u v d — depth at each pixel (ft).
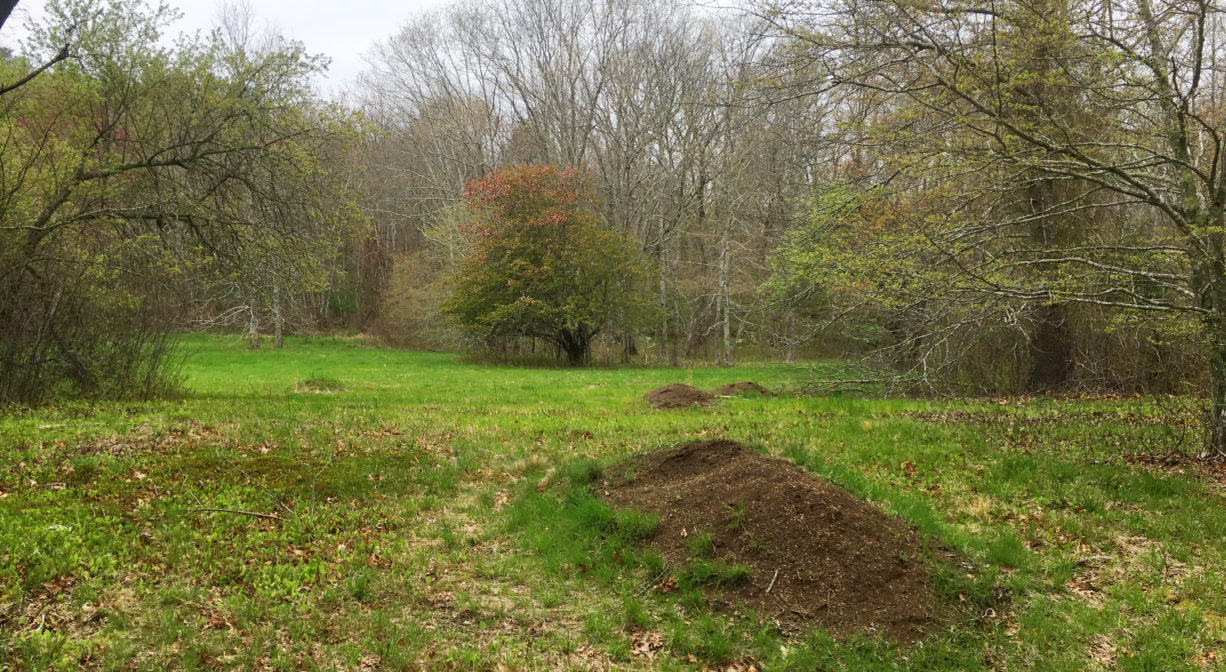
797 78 34.24
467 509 23.16
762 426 37.70
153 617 14.70
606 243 105.29
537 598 16.90
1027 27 30.76
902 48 30.78
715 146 111.45
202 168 46.19
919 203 41.98
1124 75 28.17
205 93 45.57
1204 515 22.40
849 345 85.97
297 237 48.78
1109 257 33.09
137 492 21.40
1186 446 30.09
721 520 18.42
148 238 41.68
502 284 104.88
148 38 44.27
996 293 33.73
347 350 125.90
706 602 16.25
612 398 54.90
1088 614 16.42
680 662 14.34
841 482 23.95
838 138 36.37
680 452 23.09
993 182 36.09
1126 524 22.08
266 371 84.99
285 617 15.16
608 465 24.93
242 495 22.34
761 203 108.68
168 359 46.57
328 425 34.60
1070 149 27.99
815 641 14.84
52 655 13.04
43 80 41.50
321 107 50.16
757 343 137.18
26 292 38.45
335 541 19.47
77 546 17.21
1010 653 14.96
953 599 16.43
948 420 37.93
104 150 44.80
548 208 102.32
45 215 40.63
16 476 21.88
